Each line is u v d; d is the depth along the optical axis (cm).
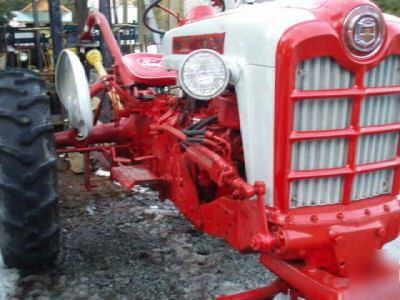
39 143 296
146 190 497
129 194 486
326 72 217
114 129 408
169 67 319
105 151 400
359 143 231
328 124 223
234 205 249
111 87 404
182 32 301
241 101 237
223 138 260
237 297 245
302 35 210
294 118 218
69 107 376
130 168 356
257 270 341
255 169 235
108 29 412
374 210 233
